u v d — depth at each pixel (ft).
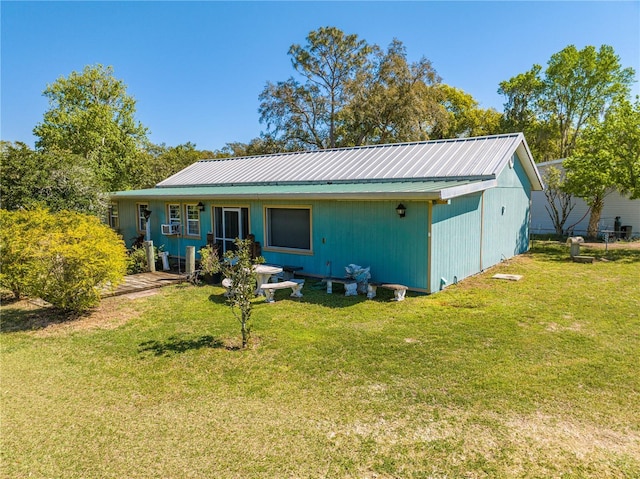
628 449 11.31
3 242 27.09
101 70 93.09
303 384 15.85
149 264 41.34
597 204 60.85
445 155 42.29
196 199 43.50
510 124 118.21
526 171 50.49
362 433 12.44
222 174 59.47
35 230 26.13
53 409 14.44
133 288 32.68
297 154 58.18
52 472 11.00
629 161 49.42
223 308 27.25
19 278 26.45
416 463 10.94
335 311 25.85
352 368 17.16
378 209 31.83
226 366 17.75
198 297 30.53
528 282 33.37
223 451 11.76
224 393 15.31
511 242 47.19
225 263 25.17
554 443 11.63
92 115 84.07
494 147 40.83
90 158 78.84
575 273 36.86
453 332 21.33
